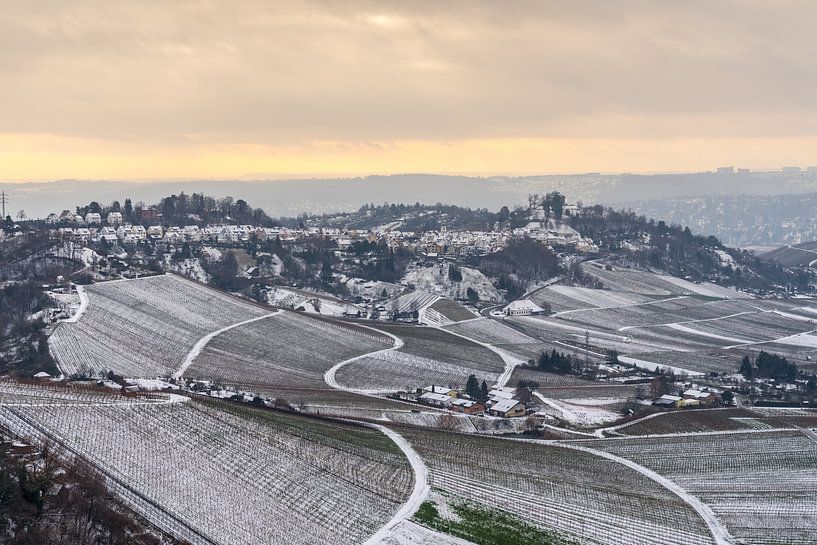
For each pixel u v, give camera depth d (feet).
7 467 468.75
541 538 516.32
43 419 572.51
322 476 564.71
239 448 586.45
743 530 571.28
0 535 413.39
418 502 539.70
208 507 504.02
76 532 433.89
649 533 546.26
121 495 495.82
